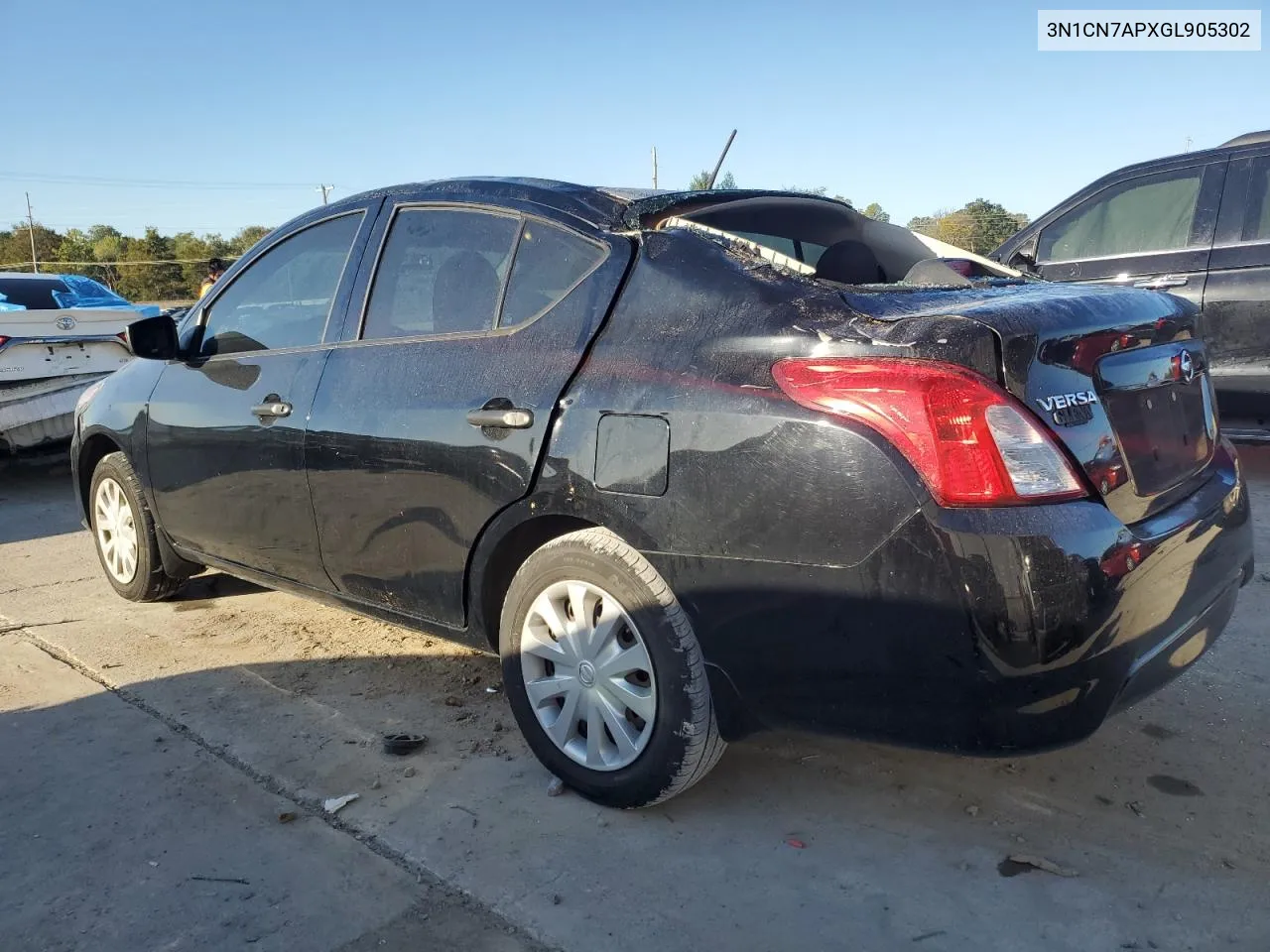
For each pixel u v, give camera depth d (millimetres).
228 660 4020
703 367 2479
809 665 2348
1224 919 2320
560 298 2879
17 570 5488
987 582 2098
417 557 3141
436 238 3312
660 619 2547
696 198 3102
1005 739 2174
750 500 2355
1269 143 6250
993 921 2332
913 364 2207
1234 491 2857
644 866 2568
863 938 2283
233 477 3797
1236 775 2959
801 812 2811
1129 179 6879
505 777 3033
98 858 2635
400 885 2508
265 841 2705
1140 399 2572
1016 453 2158
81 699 3654
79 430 4828
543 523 2832
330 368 3436
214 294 4141
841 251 3395
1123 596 2211
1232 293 6344
